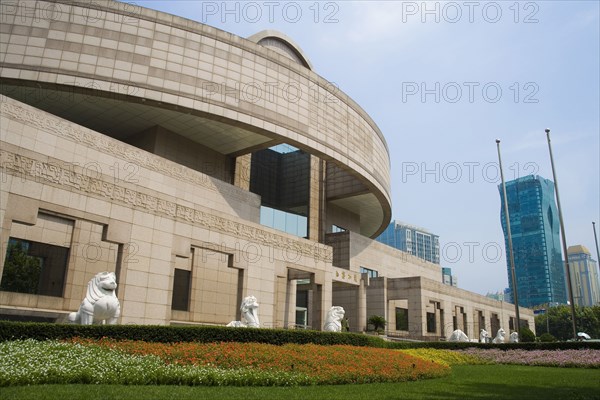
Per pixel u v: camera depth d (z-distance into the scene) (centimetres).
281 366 1298
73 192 2131
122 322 2222
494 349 2783
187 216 2636
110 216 2256
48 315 2395
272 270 3167
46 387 905
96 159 2658
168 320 2428
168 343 1506
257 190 5022
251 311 2220
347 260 5031
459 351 2709
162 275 2439
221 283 3328
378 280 4894
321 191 5050
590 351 2373
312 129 3878
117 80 3059
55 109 3366
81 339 1366
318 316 3575
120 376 1045
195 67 3309
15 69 2892
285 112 3697
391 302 5022
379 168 4788
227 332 1708
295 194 5091
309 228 4803
